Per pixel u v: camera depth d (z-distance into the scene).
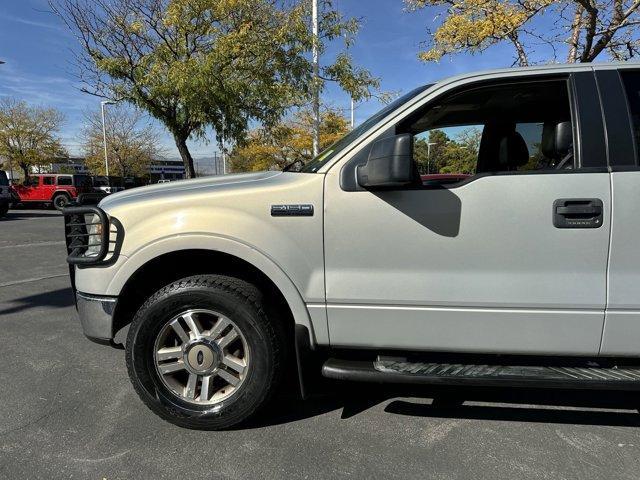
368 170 2.50
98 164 49.19
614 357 2.67
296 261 2.74
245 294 2.80
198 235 2.76
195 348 2.88
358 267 2.71
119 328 3.02
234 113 12.09
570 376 2.58
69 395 3.41
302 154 25.67
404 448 2.77
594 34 7.30
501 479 2.49
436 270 2.65
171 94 11.52
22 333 4.70
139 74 11.45
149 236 2.81
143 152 50.38
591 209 2.50
